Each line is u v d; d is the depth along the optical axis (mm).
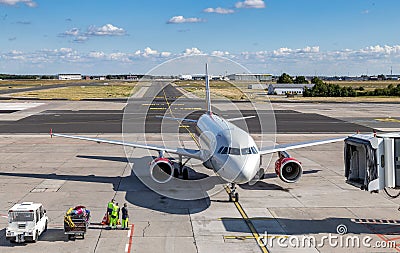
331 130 51031
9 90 152500
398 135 20203
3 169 29938
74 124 56750
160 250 16094
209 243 16781
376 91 129875
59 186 25469
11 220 16797
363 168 20234
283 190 24641
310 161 32969
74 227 16984
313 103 99125
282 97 124062
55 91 147000
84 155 35344
